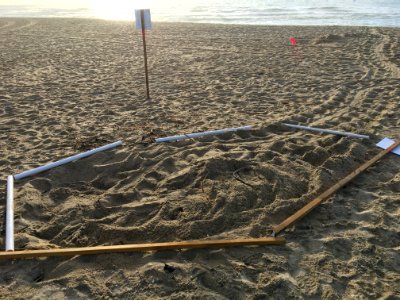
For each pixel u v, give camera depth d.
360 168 3.94
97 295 2.51
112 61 9.90
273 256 2.84
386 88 6.83
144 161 4.26
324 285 2.58
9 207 3.41
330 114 5.72
